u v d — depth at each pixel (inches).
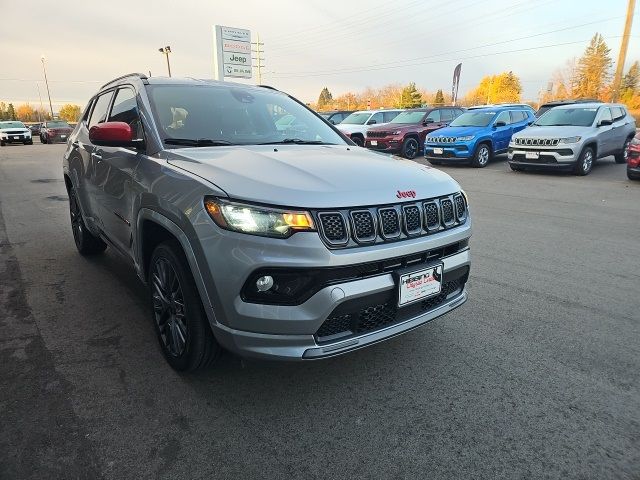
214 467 81.8
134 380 107.0
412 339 129.7
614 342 128.8
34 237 230.4
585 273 184.9
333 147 132.9
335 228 87.0
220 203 87.6
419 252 97.0
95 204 161.2
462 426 93.8
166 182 102.2
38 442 86.4
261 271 85.3
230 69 1274.6
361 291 88.5
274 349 87.7
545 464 83.8
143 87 135.3
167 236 109.0
